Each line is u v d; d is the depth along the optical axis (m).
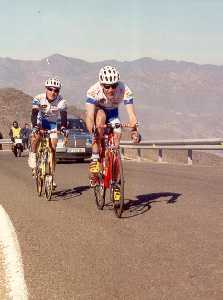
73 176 14.89
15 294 4.34
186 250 5.61
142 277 4.70
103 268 5.02
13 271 5.02
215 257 5.29
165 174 15.23
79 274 4.86
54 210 8.59
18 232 6.82
